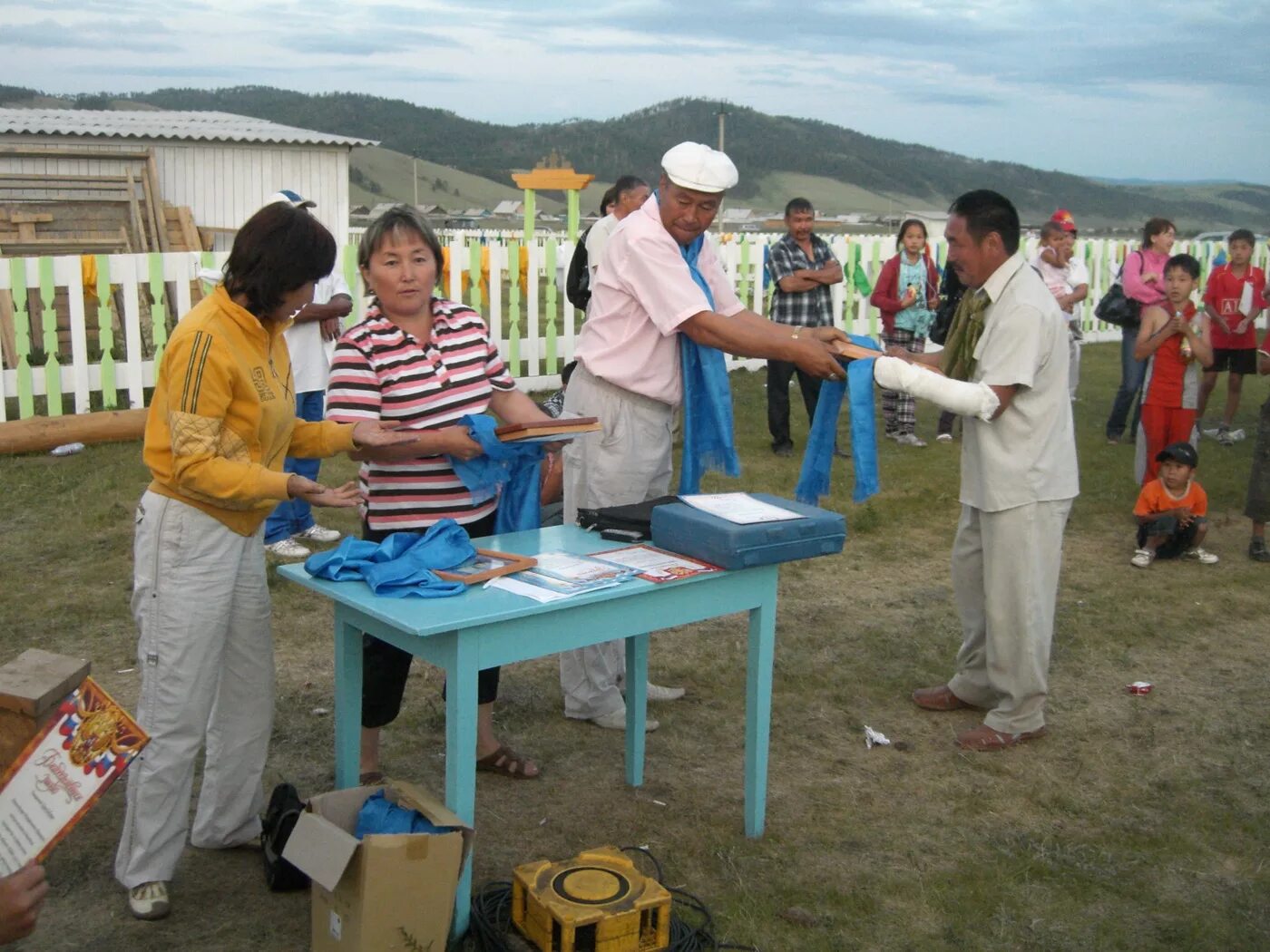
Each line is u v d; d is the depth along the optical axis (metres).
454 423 3.74
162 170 15.63
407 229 3.62
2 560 6.48
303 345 6.80
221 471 3.04
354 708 3.55
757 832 3.90
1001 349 4.30
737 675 5.30
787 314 9.70
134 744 2.50
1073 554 7.30
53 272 9.19
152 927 3.31
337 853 2.83
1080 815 4.13
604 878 3.24
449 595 3.19
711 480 8.62
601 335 4.37
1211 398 13.27
